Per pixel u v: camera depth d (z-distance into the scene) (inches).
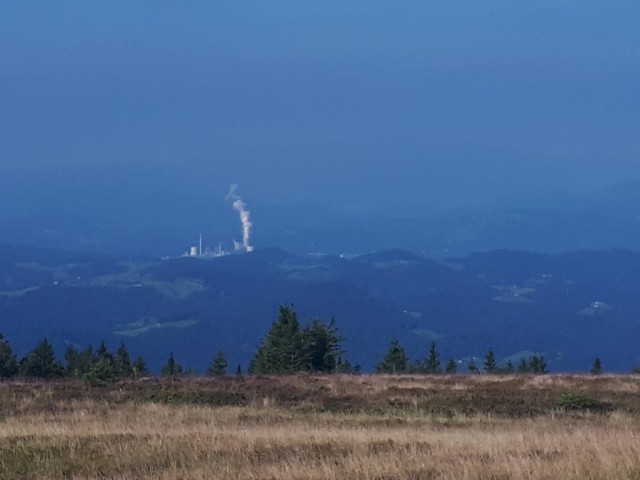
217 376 4596.5
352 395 3772.1
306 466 1966.0
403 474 1862.7
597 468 1760.6
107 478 1991.9
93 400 3725.4
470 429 2829.7
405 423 3041.3
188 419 3112.7
